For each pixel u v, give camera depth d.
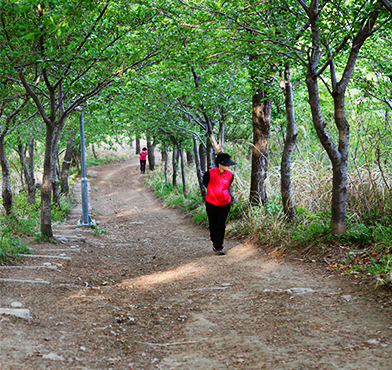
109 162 37.31
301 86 10.59
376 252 5.27
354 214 6.93
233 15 6.05
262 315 3.94
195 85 10.20
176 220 14.25
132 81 8.72
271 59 6.38
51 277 5.26
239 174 12.88
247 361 2.89
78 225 11.95
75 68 7.37
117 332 3.55
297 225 7.59
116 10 7.13
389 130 8.12
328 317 3.65
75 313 3.88
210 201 7.54
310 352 2.93
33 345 2.85
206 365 2.88
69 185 24.38
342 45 5.68
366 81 9.16
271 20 6.46
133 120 13.64
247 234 8.73
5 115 9.70
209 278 5.83
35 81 7.88
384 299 3.88
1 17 5.23
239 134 14.34
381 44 8.87
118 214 17.42
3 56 5.52
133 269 7.01
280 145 11.59
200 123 12.07
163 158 29.41
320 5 5.99
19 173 17.20
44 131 14.22
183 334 3.62
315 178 8.70
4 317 3.25
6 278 4.85
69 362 2.71
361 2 5.55
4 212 9.41
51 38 5.73
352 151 8.51
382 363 2.62
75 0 5.20
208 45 7.06
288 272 5.64
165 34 7.34
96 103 8.76
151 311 4.32
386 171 7.68
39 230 9.30
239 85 9.97
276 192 10.03
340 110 6.09
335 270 5.25
